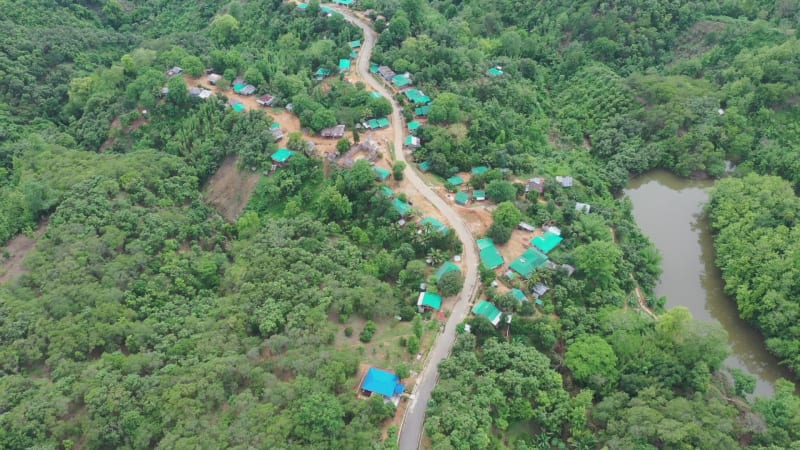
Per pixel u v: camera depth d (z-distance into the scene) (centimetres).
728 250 12975
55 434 8544
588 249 11419
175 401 8706
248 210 13500
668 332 10338
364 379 9444
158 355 9656
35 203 12769
